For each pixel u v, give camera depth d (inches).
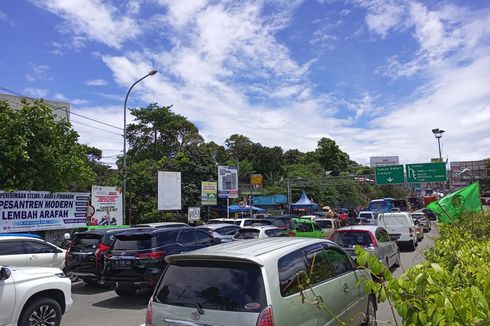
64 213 745.6
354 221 1341.0
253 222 837.8
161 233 445.4
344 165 3676.2
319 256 225.1
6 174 674.8
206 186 1533.0
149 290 447.2
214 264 187.5
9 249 460.1
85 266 500.4
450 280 124.7
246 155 3169.3
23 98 754.2
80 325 334.0
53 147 733.9
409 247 855.1
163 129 2340.1
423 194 3206.2
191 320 176.1
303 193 1850.4
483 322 92.7
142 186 1505.9
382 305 361.1
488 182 2287.2
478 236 348.2
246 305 170.2
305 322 185.6
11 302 261.1
